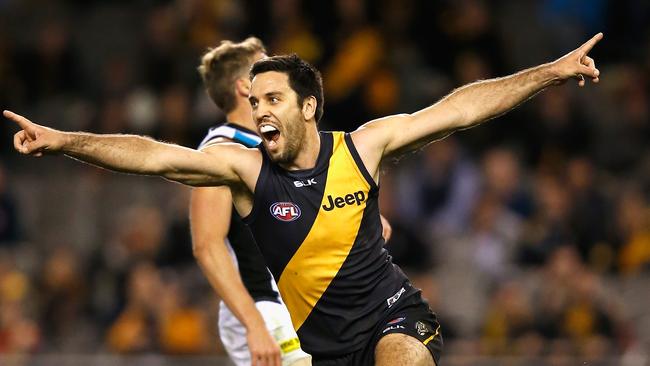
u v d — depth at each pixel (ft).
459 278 129.08
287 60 59.93
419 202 137.18
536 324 118.21
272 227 60.18
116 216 145.79
